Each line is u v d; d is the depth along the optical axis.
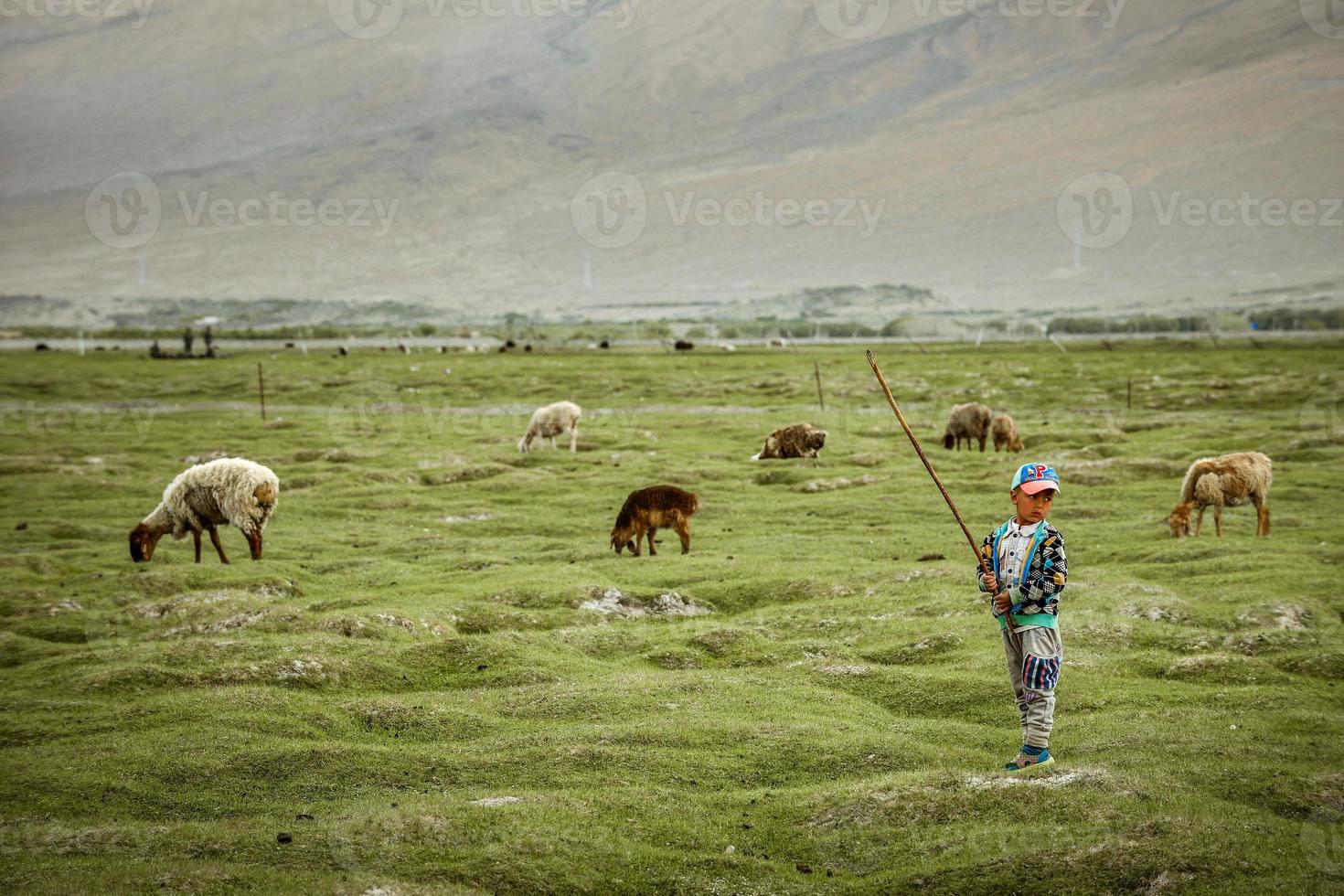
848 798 11.69
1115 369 96.75
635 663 19.20
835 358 124.69
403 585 25.94
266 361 132.25
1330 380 77.19
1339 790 11.20
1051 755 13.10
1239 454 28.44
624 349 160.75
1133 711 14.77
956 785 11.36
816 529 33.12
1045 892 9.41
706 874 10.50
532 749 13.95
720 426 65.94
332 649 18.64
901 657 18.48
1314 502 34.38
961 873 9.85
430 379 107.12
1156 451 46.72
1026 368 102.25
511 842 10.81
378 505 39.41
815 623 21.27
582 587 24.05
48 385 102.94
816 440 49.28
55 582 26.08
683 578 25.97
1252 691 15.41
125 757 13.63
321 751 13.66
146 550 28.23
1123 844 9.79
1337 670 16.59
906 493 38.28
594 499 39.69
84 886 9.93
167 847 10.95
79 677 17.14
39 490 44.75
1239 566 23.80
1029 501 11.53
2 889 10.03
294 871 10.30
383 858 10.58
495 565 28.58
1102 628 18.84
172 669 17.44
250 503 28.30
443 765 13.42
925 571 24.05
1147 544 27.78
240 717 15.20
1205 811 10.51
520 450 53.22
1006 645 11.98
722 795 12.48
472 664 18.48
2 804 12.42
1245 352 115.56
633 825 11.54
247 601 22.41
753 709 15.77
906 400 81.38
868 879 10.23
